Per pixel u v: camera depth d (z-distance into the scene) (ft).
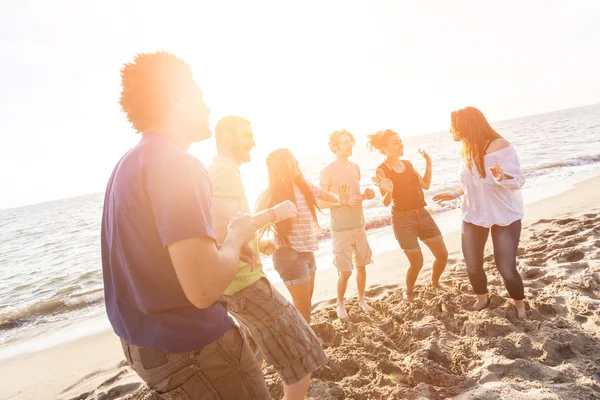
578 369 8.76
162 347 3.81
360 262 14.17
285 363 7.09
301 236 10.80
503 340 10.09
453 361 9.95
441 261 14.15
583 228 19.52
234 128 6.82
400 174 13.84
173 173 3.50
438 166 81.51
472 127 11.00
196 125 4.28
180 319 3.86
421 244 22.70
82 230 96.63
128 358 4.09
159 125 4.00
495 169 10.46
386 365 10.13
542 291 13.02
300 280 10.68
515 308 11.68
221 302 4.50
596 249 16.05
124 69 3.98
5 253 67.26
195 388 4.04
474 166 11.23
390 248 24.02
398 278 17.83
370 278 18.48
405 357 10.44
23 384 13.50
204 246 3.40
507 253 11.18
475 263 11.98
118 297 3.91
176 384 3.95
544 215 25.17
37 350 16.81
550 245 17.43
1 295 32.91
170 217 3.33
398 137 13.92
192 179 3.57
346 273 13.73
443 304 12.97
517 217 11.14
